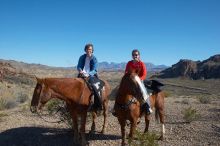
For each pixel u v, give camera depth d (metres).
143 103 9.81
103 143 11.05
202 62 155.50
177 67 153.88
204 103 25.02
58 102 13.20
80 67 11.00
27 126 13.27
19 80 48.31
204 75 140.38
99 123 13.85
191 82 119.12
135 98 9.66
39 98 9.41
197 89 89.44
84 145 10.35
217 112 18.09
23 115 15.79
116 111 9.88
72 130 11.87
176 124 14.02
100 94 10.70
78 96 10.04
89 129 12.81
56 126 13.34
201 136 11.88
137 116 9.75
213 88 96.12
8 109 20.12
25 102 24.50
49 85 9.59
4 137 11.82
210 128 13.12
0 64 52.72
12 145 11.06
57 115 15.52
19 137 11.76
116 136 11.87
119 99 9.77
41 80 9.54
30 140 11.45
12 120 14.56
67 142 11.18
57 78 9.88
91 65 11.05
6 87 35.72
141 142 9.64
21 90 34.66
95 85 10.55
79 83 10.12
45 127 13.11
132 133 9.74
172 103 24.02
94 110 10.66
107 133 12.25
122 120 9.79
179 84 105.94
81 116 10.34
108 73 179.88
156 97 11.02
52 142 11.20
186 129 12.95
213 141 11.27
